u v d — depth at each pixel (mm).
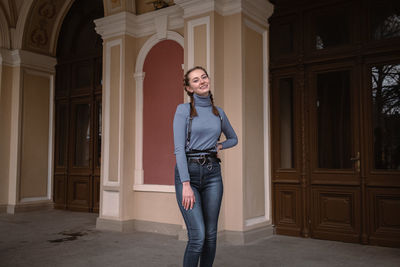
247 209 4242
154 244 4125
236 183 4195
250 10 4426
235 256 3539
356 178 4133
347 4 4293
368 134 4094
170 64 5008
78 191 7043
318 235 4336
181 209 2074
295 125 4555
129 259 3465
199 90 2121
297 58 4555
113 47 5293
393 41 3965
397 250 3775
